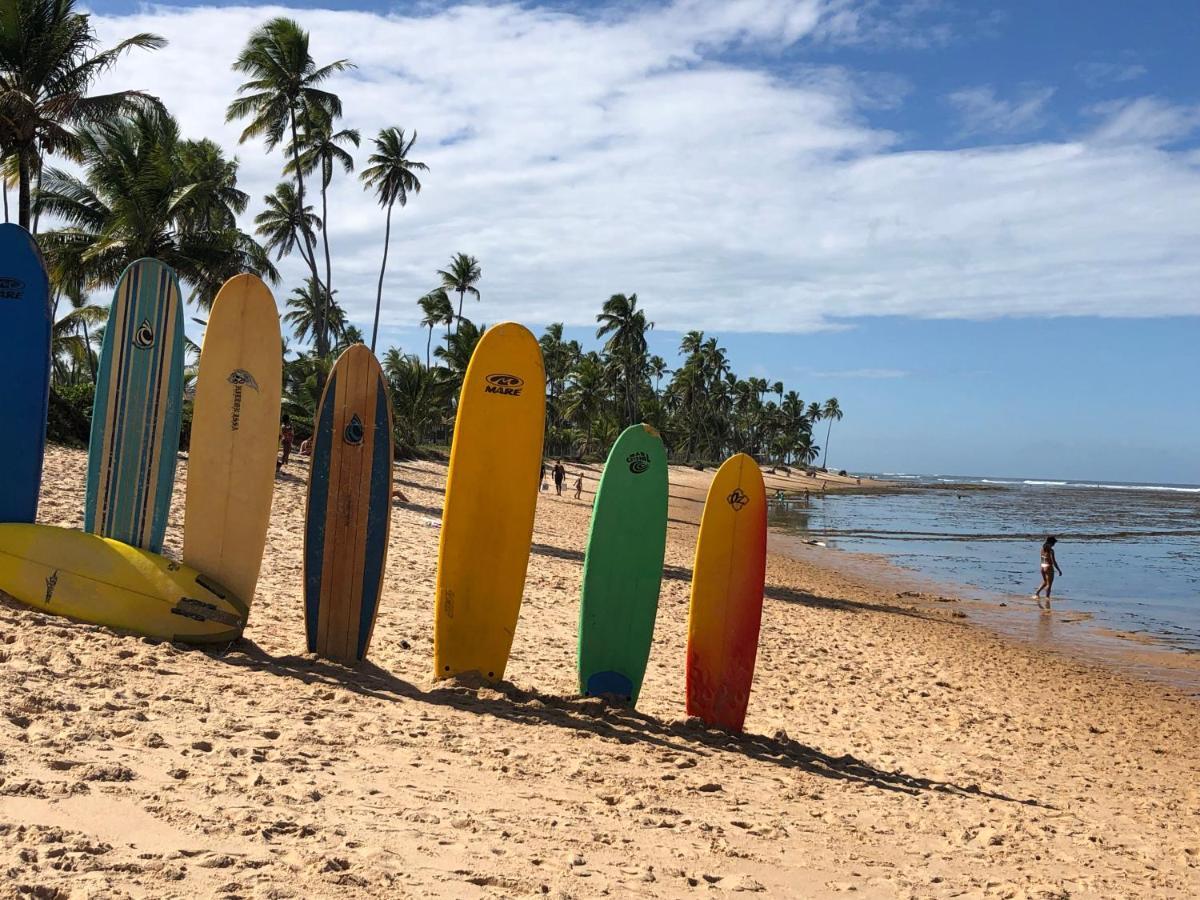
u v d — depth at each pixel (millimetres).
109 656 4418
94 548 5055
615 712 5297
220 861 2496
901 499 73000
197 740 3523
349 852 2758
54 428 15734
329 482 5387
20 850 2348
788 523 38625
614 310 64938
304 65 30781
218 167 22766
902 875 3600
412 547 12102
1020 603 17516
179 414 5395
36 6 16734
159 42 17781
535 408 5469
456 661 5434
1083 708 8961
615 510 5594
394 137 38625
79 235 19516
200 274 20172
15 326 5301
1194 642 13891
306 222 36438
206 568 5305
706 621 5613
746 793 4367
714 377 88500
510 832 3227
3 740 3105
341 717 4270
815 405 139625
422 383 41656
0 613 4672
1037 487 145750
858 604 15188
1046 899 3572
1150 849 4734
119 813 2717
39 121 16703
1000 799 5301
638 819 3660
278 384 5430
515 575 5461
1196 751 7691
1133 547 32406
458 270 51625
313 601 5359
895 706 7762
